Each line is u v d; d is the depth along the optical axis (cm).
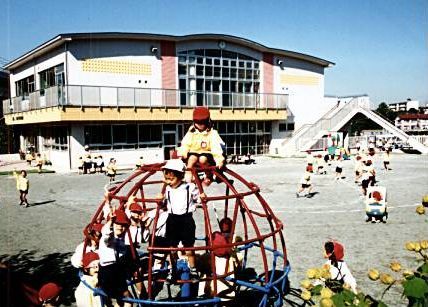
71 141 2962
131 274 613
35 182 2409
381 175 2592
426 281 256
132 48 3269
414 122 8238
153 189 2092
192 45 3588
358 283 807
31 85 3794
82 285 612
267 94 3947
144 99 3152
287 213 1506
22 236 1210
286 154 4066
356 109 4356
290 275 858
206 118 580
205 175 581
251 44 3912
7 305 499
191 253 571
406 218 1402
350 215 1465
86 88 2881
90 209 1608
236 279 598
